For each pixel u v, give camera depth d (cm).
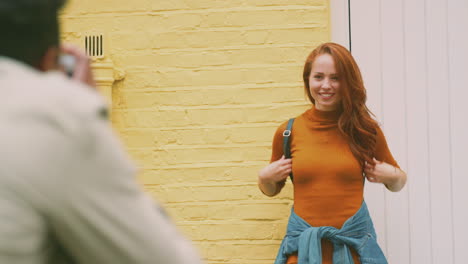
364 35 349
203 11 346
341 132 294
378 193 349
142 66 347
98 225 93
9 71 98
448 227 347
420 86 349
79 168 91
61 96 93
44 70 106
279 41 342
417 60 349
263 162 343
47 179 90
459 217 346
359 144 293
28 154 90
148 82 347
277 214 342
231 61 344
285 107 341
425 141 348
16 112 92
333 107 297
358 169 291
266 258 342
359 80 295
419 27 350
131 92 347
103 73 336
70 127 91
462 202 346
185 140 346
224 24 345
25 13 101
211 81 345
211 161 345
